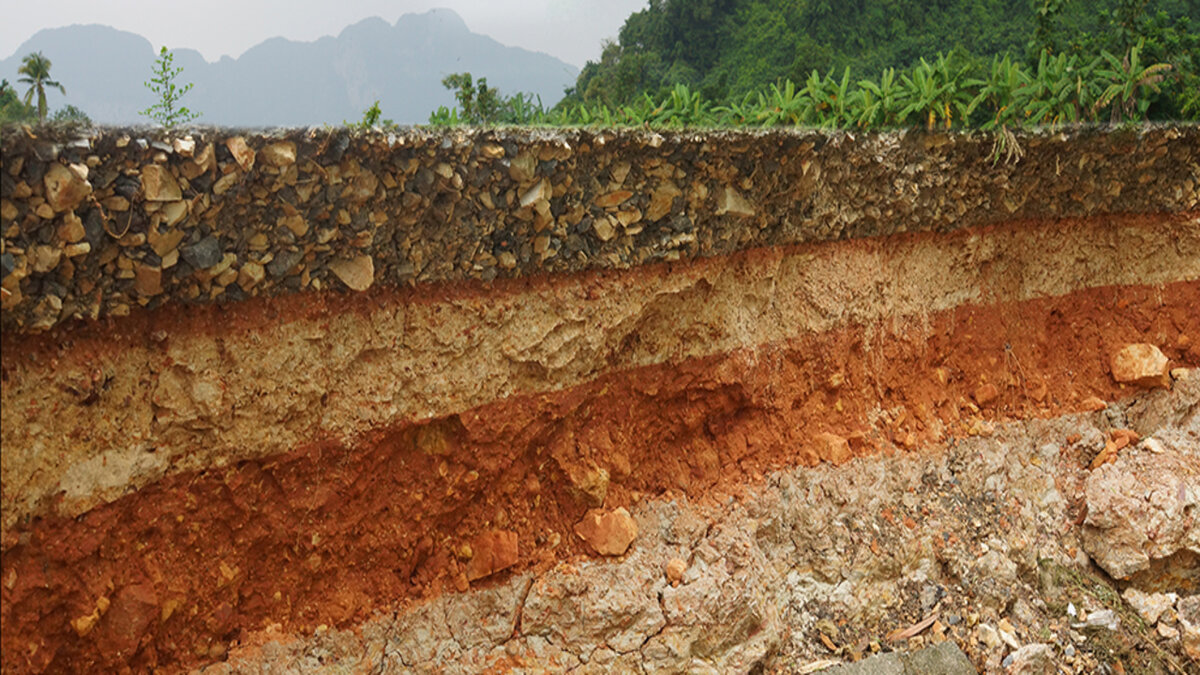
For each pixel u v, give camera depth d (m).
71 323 5.45
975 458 10.11
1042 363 11.09
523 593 7.54
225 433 6.14
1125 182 10.94
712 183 8.16
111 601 5.79
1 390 5.14
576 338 7.72
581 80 20.11
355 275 6.49
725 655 7.78
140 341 5.79
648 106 10.12
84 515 5.58
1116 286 11.51
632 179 7.66
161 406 5.85
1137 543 9.72
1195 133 10.80
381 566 7.16
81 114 5.56
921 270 10.16
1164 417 11.00
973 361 10.63
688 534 8.27
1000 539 9.62
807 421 9.42
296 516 6.62
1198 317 11.61
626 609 7.55
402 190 6.44
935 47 16.53
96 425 5.60
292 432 6.43
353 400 6.70
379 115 6.47
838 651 8.34
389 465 7.07
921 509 9.54
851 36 16.86
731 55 18.17
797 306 9.28
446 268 6.99
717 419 9.04
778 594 8.51
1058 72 10.70
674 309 8.38
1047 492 10.33
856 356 9.77
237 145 5.54
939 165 9.61
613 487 8.24
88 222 5.20
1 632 5.22
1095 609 9.48
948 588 9.15
